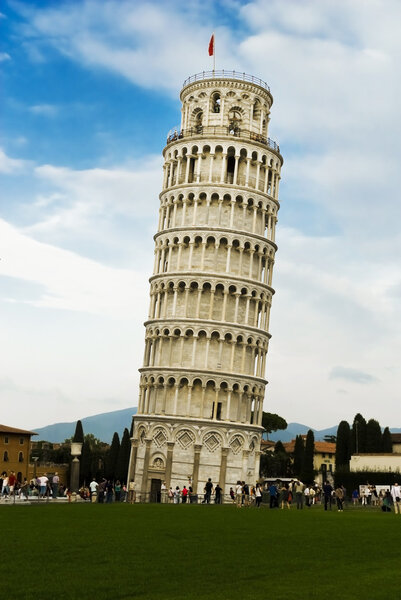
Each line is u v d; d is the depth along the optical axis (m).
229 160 111.62
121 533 36.75
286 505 75.56
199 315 105.50
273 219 113.12
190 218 108.94
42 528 38.34
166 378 104.19
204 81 114.12
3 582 23.17
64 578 24.09
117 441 160.75
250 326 106.56
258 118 115.06
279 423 179.25
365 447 145.00
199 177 109.31
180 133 114.44
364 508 76.44
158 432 103.69
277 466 168.62
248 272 108.00
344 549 33.41
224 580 24.83
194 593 22.58
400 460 119.06
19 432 169.12
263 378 108.94
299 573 26.64
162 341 107.06
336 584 24.59
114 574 25.08
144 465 103.75
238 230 107.38
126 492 79.12
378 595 22.88
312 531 41.19
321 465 194.50
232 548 32.44
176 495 84.19
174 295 106.88
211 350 104.94
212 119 113.31
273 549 32.62
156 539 34.66
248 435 104.19
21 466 168.62
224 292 105.75
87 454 168.25
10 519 43.56
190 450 102.06
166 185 114.81
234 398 105.06
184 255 108.25
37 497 74.06
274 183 114.62
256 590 23.30
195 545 32.94
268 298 110.88
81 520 43.91
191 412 103.31
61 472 172.00
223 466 101.81
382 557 31.19
